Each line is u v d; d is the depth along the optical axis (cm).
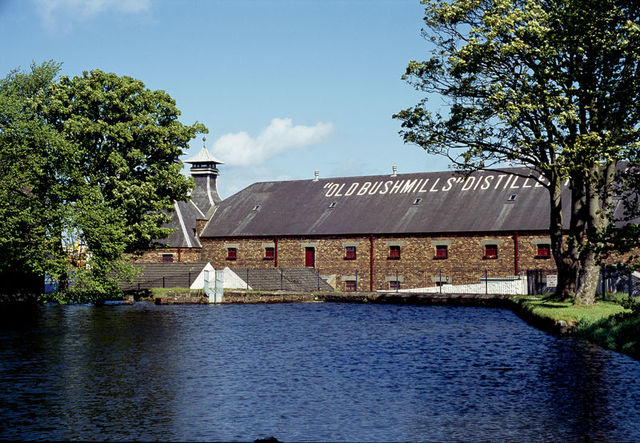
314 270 6056
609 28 2777
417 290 5619
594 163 2898
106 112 4756
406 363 2103
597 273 3086
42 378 1872
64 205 4272
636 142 2722
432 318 3634
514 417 1437
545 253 5206
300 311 4216
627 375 1833
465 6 3231
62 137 4297
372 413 1480
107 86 4819
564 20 2797
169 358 2227
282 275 5719
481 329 3005
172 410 1512
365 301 4997
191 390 1714
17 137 4197
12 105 4156
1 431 1355
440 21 3350
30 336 2825
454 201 5816
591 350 2272
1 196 3997
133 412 1495
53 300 4872
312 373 1944
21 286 4600
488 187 5797
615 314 2555
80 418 1448
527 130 3275
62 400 1605
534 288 4741
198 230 6712
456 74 3250
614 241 2162
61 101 4653
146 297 5150
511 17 2970
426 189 6091
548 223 5203
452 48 3378
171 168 4866
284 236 6272
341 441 1288
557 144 3052
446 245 5575
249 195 7012
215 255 6600
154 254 6494
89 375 1916
